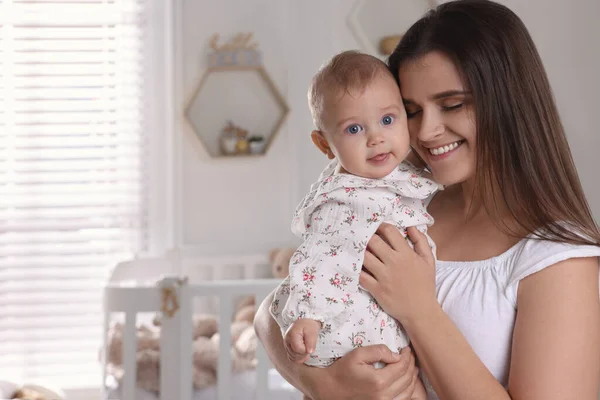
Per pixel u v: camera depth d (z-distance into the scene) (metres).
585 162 3.30
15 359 3.39
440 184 1.32
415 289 1.17
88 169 3.41
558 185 1.19
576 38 3.30
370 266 1.21
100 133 3.42
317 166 3.50
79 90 3.41
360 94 1.25
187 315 2.43
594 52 3.31
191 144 3.47
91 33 3.41
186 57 3.44
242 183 3.50
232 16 3.44
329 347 1.23
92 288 3.41
